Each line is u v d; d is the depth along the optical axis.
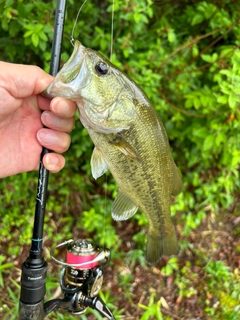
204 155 0.66
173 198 0.69
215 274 0.63
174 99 0.65
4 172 0.38
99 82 0.33
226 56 0.58
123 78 0.34
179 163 0.74
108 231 0.66
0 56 0.64
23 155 0.39
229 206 0.74
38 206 0.33
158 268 0.65
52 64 0.33
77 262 0.34
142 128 0.36
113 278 0.63
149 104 0.37
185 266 0.65
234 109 0.55
